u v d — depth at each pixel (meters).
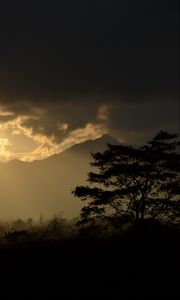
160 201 39.50
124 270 30.44
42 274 30.08
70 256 34.41
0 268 31.67
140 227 39.28
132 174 40.16
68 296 25.97
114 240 38.66
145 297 25.55
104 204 40.31
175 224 40.06
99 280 28.47
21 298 25.86
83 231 41.53
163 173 40.12
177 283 27.78
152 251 34.84
